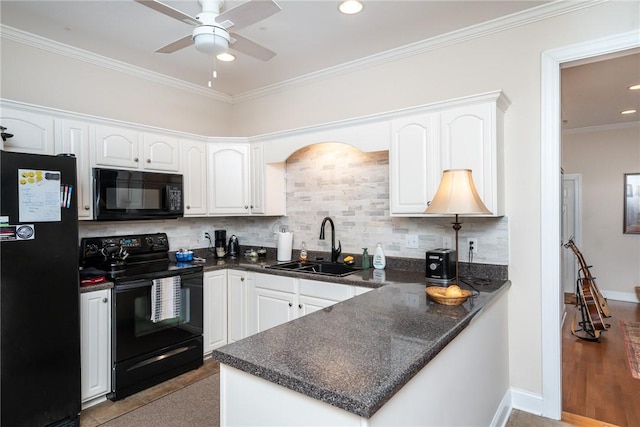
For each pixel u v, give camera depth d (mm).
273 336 1398
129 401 2623
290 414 1102
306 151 3709
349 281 2656
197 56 3211
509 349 2578
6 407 2055
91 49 3076
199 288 3186
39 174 2184
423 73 2971
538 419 2428
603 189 5859
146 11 2498
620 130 5707
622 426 2361
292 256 3799
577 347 3844
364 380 1021
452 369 1556
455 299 1843
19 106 2451
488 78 2674
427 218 2938
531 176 2504
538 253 2480
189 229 3865
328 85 3541
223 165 3701
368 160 3279
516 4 2408
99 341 2557
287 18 2574
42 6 2428
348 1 2373
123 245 3223
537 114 2484
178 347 3014
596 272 5938
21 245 2113
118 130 2979
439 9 2467
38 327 2176
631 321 4691
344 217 3428
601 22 2275
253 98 4168
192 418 2416
